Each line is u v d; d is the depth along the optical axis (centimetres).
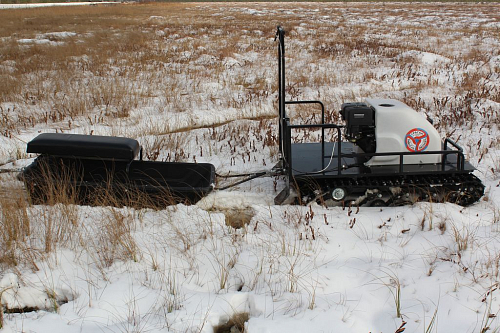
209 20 3384
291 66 1628
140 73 1512
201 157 820
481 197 637
